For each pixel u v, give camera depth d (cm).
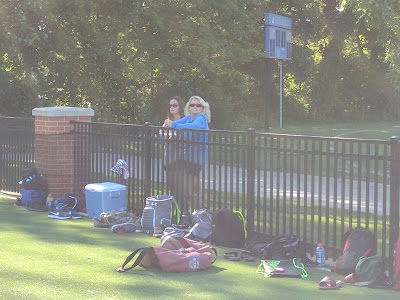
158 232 1217
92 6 3281
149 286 885
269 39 3497
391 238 934
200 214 1195
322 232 1234
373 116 7938
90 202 1409
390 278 920
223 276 945
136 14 3434
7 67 3234
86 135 1535
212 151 1217
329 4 6738
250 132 1143
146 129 1362
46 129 1584
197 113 1350
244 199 1164
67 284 891
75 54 3388
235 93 4712
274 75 6394
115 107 3753
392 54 2391
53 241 1180
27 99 3512
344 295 848
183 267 966
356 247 949
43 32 3039
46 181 1577
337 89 7531
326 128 6091
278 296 841
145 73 3591
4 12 2827
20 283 895
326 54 7194
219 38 3928
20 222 1367
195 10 3756
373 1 2222
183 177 1279
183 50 3838
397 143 927
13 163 1755
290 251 1020
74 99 3528
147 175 1367
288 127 6144
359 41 7238
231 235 1135
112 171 1441
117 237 1219
